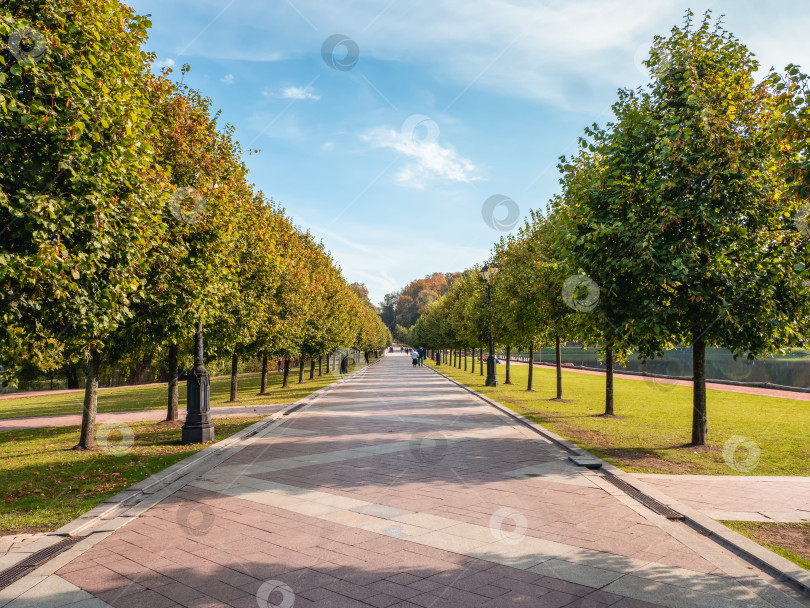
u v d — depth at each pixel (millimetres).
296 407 17938
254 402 20312
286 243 22641
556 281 12414
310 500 6734
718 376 33969
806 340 9594
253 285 15812
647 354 10188
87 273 6660
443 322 49500
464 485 7430
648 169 9734
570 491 7082
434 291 144625
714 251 8945
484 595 4074
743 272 8914
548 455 9508
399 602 3963
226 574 4496
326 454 9758
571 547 5074
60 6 6492
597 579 4359
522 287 18516
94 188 6555
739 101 9133
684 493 6797
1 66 5848
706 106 8742
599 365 52781
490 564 4680
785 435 11008
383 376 38781
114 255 7363
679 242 8719
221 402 20750
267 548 5098
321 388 26797
